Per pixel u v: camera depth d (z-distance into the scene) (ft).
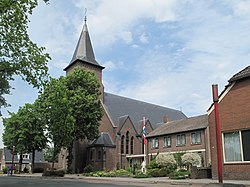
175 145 149.59
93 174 123.75
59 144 135.03
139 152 185.47
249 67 72.69
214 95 49.62
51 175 121.39
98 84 155.53
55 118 130.72
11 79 54.75
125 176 111.65
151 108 224.33
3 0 43.39
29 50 53.36
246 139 68.54
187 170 104.73
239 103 71.05
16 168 231.71
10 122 178.60
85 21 202.69
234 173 69.82
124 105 203.72
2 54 51.60
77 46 196.34
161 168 109.60
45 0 50.55
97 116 147.95
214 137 77.46
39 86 55.47
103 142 167.12
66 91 137.69
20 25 50.52
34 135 177.06
